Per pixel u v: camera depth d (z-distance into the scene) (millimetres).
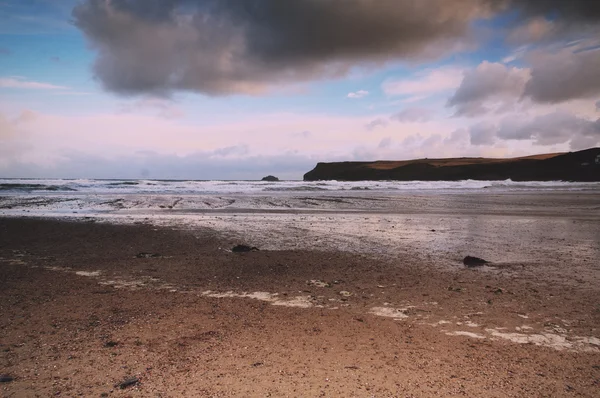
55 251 9484
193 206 20547
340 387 3305
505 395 3207
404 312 5340
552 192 33500
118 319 5012
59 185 31594
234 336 4469
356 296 6070
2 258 8711
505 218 15977
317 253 9273
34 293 6125
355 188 37531
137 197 25031
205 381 3396
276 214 17266
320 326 4805
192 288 6492
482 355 3992
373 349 4125
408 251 9516
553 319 5047
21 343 4234
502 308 5477
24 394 3170
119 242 10641
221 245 10281
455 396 3178
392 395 3184
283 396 3150
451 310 5410
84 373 3547
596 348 4184
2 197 23578
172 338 4402
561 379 3494
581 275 7262
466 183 48438
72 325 4789
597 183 52031
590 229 12992
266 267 7953
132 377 3471
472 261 8234
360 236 11656
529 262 8344
